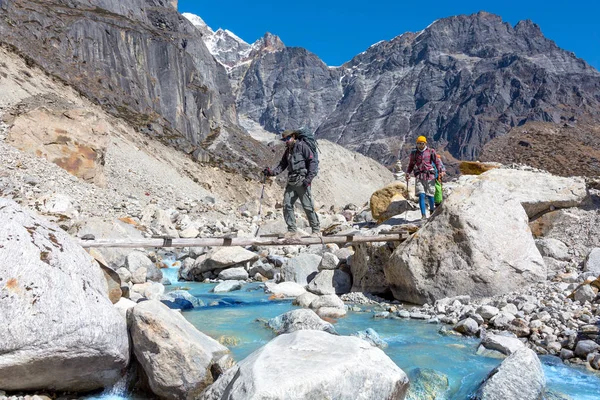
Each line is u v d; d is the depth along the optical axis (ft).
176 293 29.76
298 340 13.62
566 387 15.44
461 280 26.84
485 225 27.66
